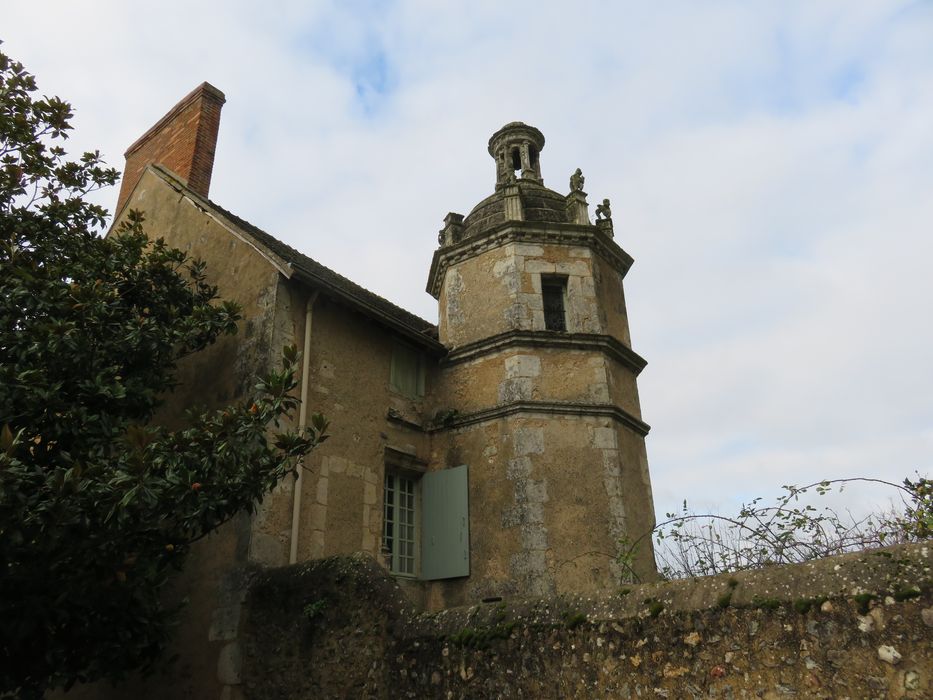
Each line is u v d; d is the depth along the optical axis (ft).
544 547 29.55
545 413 32.50
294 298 29.91
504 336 34.14
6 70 24.47
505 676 15.81
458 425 34.22
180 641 24.62
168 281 27.20
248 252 31.83
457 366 36.04
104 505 15.75
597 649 14.76
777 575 13.42
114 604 18.89
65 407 19.34
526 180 42.83
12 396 18.03
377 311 32.12
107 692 26.32
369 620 19.39
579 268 36.86
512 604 16.92
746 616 13.20
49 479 15.35
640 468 34.71
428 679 17.15
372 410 32.01
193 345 26.55
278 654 21.36
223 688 22.36
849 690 11.69
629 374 37.22
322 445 28.60
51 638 18.67
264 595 22.72
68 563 16.42
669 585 14.73
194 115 43.39
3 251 22.81
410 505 33.55
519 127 45.62
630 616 14.65
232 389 28.76
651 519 33.83
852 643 11.93
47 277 22.02
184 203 38.09
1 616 16.62
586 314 35.76
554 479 31.04
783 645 12.60
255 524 24.49
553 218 39.27
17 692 18.81
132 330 22.89
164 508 17.03
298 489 26.53
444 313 38.86
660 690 13.64
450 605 30.73
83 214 26.17
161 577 20.24
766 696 12.44
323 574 21.36
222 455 17.88
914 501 15.11
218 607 24.00
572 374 33.91
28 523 14.60
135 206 42.39
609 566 29.73
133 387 22.68
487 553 30.68
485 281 37.06
